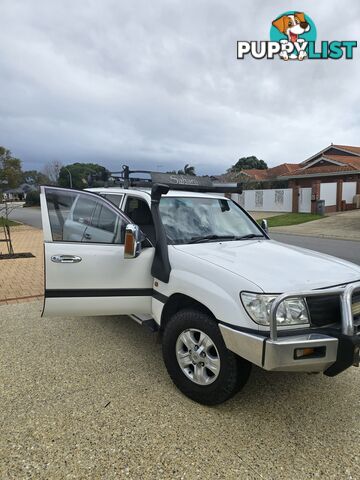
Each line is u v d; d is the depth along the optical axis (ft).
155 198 11.44
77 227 11.21
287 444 8.14
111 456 7.70
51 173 215.72
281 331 8.05
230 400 9.80
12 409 9.22
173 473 7.28
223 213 13.74
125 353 12.46
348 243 43.83
